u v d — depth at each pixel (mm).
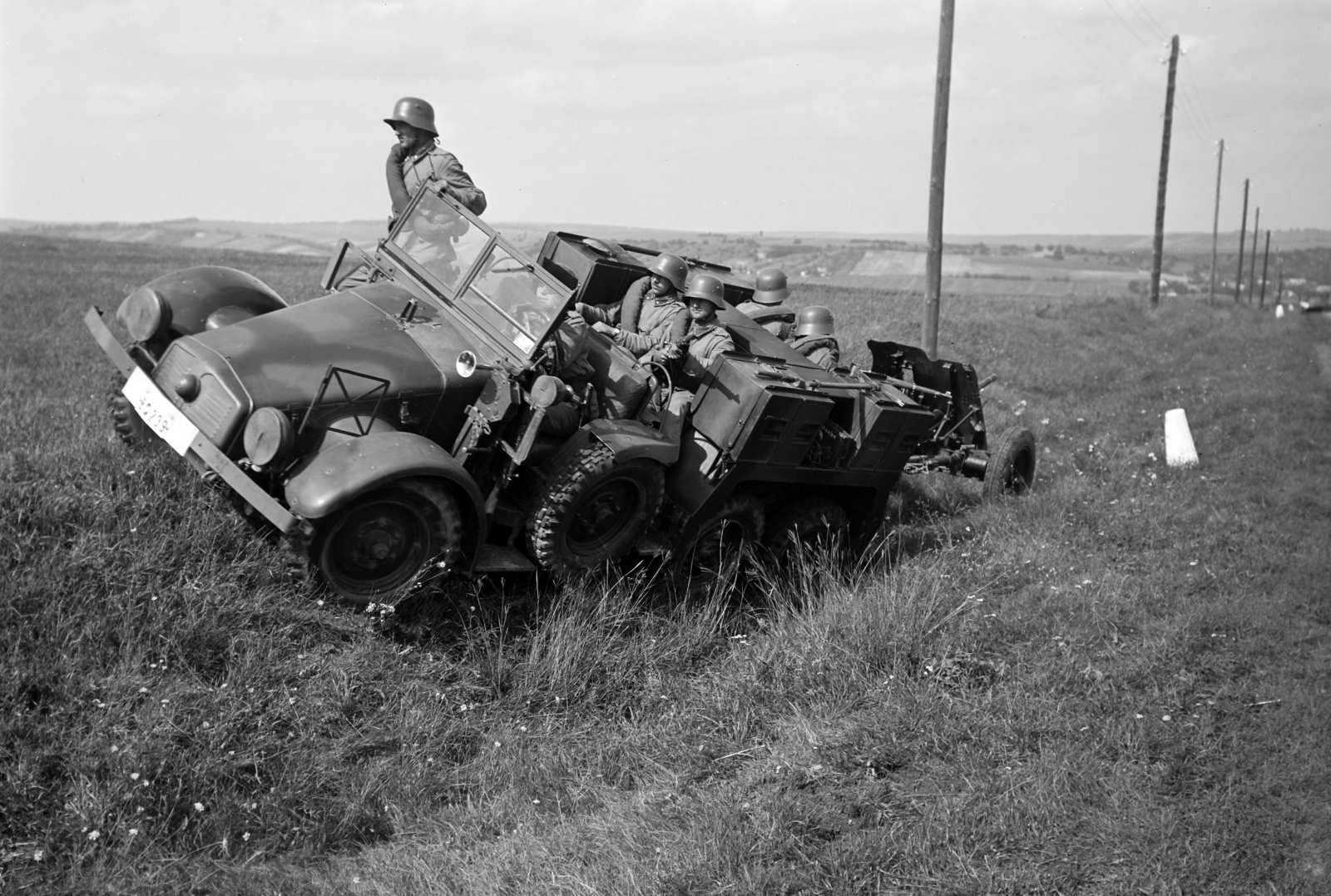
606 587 6875
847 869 4672
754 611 7793
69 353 12172
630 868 4590
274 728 5184
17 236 59188
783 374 7707
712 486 7438
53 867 4258
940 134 15617
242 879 4414
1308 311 54281
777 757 5695
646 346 7859
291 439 5648
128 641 5293
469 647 6184
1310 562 9555
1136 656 7082
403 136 7758
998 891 4617
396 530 5980
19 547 5594
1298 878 4871
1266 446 14992
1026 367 20609
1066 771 5531
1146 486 12070
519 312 6738
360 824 4910
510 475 6547
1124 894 4660
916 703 6117
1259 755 5941
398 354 6383
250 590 5836
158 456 6527
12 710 4824
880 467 8797
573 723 6035
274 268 34781
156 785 4664
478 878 4543
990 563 8758
